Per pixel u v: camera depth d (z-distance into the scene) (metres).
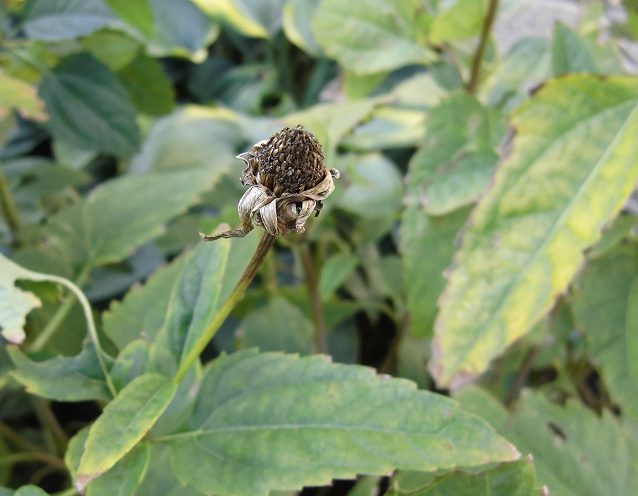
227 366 0.14
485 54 0.25
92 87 0.26
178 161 0.37
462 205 0.22
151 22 0.25
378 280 0.30
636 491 0.18
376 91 0.39
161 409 0.12
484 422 0.12
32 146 0.39
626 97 0.15
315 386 0.13
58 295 0.17
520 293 0.16
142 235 0.23
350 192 0.30
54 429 0.25
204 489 0.13
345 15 0.25
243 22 0.45
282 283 0.34
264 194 0.12
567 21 0.34
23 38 0.25
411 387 0.13
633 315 0.20
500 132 0.22
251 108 0.46
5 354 0.21
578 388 0.30
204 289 0.14
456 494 0.13
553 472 0.18
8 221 0.26
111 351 0.16
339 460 0.12
